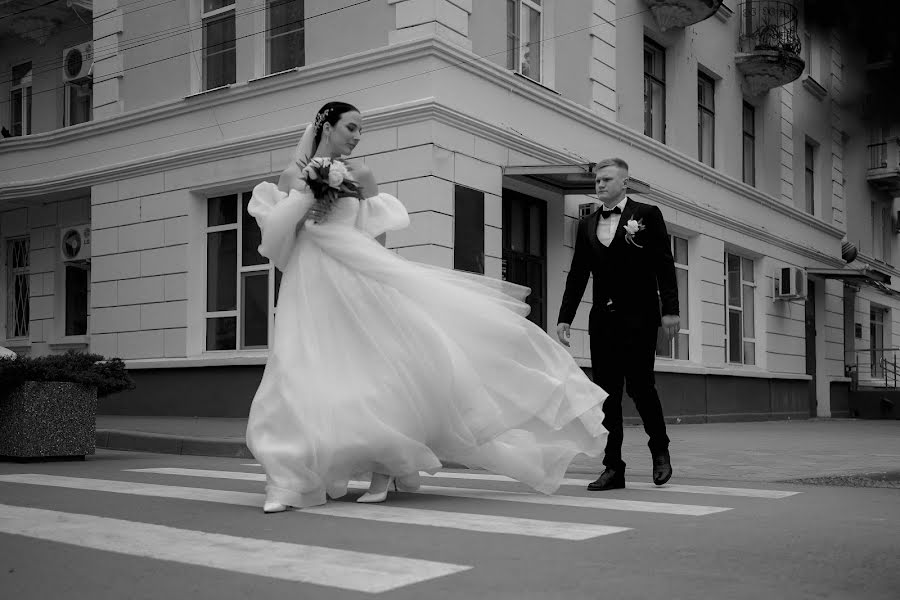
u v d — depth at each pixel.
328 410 4.45
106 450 9.58
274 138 12.33
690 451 8.95
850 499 4.98
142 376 13.62
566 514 4.33
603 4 14.34
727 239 17.80
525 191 12.98
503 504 4.69
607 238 5.60
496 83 12.04
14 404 7.70
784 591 2.75
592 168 11.58
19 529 3.84
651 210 5.59
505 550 3.38
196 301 13.30
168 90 13.77
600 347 5.58
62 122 16.22
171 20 13.77
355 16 11.87
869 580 2.91
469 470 7.03
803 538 3.68
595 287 5.66
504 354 4.87
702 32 17.20
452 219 11.25
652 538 3.65
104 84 14.54
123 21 14.34
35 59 16.64
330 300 4.66
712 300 17.19
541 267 13.43
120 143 14.19
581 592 2.71
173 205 13.45
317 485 4.43
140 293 13.76
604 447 5.11
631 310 5.54
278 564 3.11
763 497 5.07
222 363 12.70
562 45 13.52
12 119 17.09
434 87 11.12
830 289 22.97
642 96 15.38
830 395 22.73
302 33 12.52
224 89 12.89
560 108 13.18
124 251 13.98
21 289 16.41
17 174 15.40
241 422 11.56
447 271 5.05
